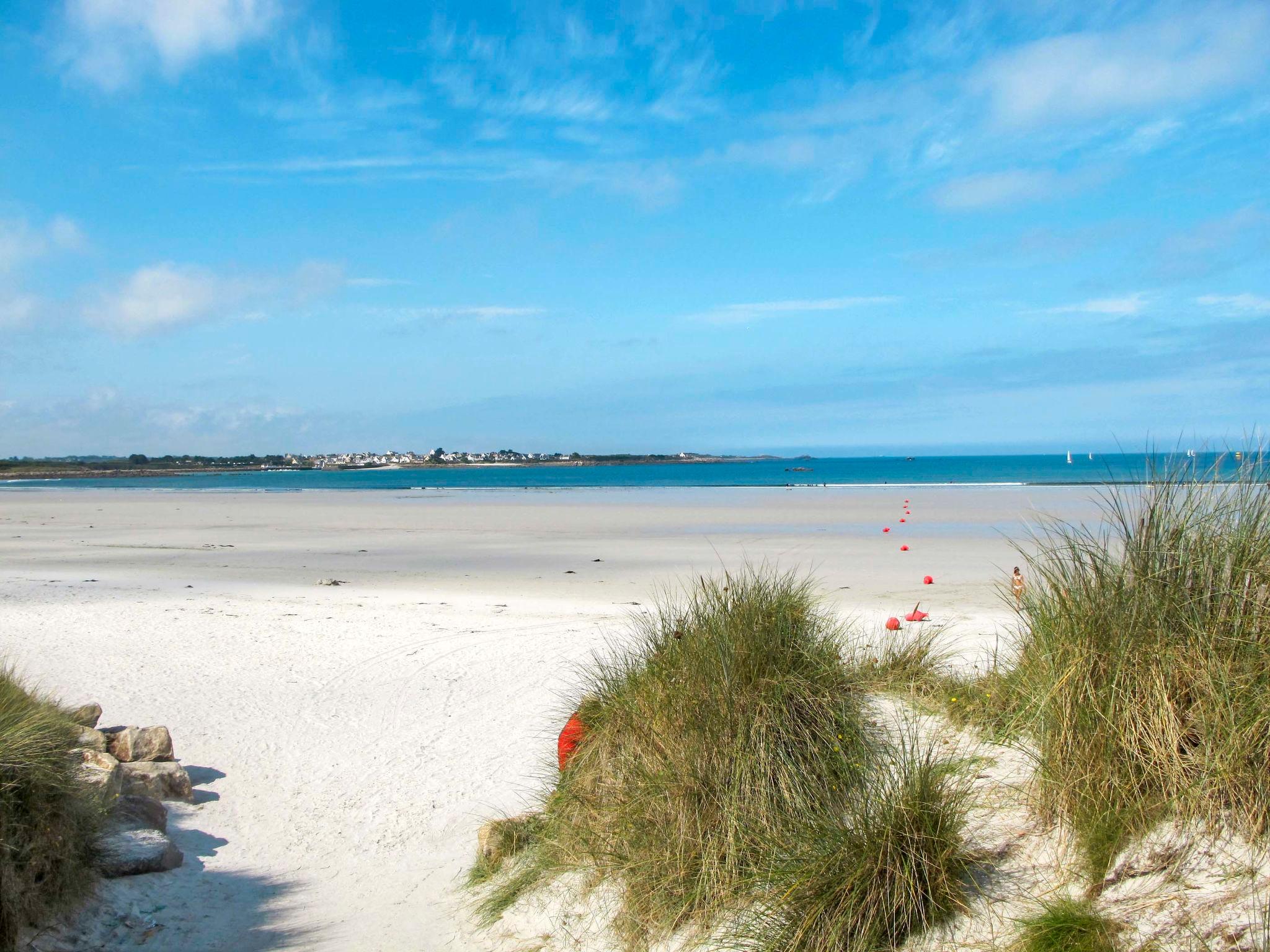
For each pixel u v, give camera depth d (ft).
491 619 47.75
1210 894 9.78
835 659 17.02
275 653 39.37
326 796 23.08
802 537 94.84
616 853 14.90
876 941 11.19
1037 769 12.75
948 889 11.37
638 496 203.31
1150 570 12.84
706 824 14.23
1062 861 11.32
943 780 13.00
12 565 76.79
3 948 13.34
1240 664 11.53
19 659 37.76
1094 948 9.59
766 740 14.65
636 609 50.55
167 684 34.01
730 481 318.65
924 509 132.57
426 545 93.20
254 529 117.19
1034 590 15.65
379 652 39.42
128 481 457.68
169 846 18.11
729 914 12.88
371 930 15.71
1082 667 12.30
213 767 25.22
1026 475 315.37
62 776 15.76
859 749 14.97
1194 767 11.07
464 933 15.56
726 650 16.08
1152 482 13.58
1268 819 10.30
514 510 153.17
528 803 21.75
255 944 15.08
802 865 12.16
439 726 28.66
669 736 15.56
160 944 14.92
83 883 15.65
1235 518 12.82
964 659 23.63
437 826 21.15
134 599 56.13
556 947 14.28
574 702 28.71
